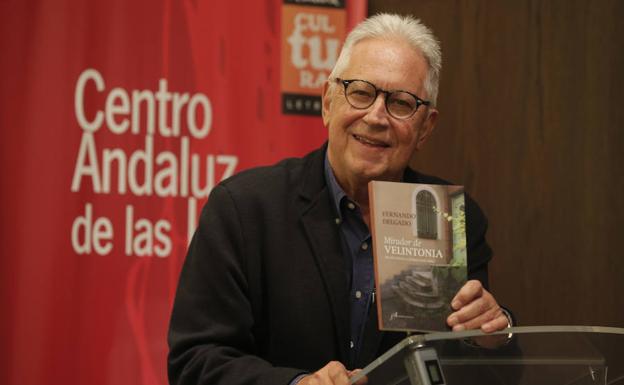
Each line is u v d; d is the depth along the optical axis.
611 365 1.63
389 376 1.48
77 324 3.22
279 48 3.47
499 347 1.52
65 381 3.21
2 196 3.19
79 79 3.26
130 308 3.27
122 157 3.29
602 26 4.11
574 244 4.06
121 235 3.28
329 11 3.53
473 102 3.96
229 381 1.92
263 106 3.45
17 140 3.20
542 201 4.03
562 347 1.58
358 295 2.16
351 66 2.16
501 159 3.99
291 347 2.12
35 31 3.23
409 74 2.14
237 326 2.10
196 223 3.35
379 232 1.78
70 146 3.24
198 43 3.39
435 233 1.82
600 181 4.09
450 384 1.46
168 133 3.35
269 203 2.22
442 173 3.92
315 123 3.51
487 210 3.97
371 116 2.10
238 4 3.44
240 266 2.15
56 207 3.22
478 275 2.40
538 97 4.04
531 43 4.04
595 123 4.09
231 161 3.41
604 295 4.09
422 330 1.74
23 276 3.19
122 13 3.31
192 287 2.16
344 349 2.12
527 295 4.01
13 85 3.21
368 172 2.13
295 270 2.15
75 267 3.23
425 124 2.29
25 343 3.18
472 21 3.97
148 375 3.27
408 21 2.22
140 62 3.32
